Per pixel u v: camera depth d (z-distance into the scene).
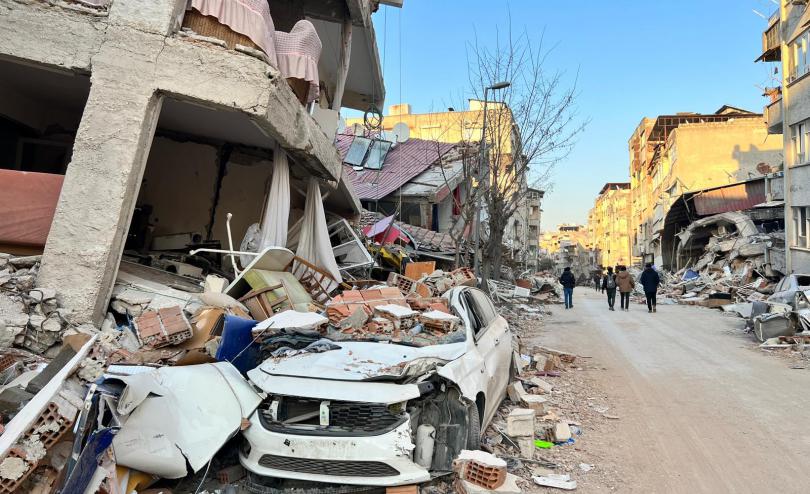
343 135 25.95
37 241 6.27
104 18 6.55
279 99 7.40
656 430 5.84
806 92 20.19
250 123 8.81
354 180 23.67
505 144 20.33
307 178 11.59
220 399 4.07
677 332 14.05
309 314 5.61
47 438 3.39
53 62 6.46
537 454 5.10
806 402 6.92
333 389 3.99
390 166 25.22
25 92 9.23
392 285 11.49
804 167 20.42
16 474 3.18
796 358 10.12
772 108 23.62
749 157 39.34
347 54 12.05
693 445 5.34
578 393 7.52
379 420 3.97
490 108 20.62
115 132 6.31
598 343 12.20
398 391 4.01
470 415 4.50
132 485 3.73
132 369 3.96
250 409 4.13
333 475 3.86
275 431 3.94
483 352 5.39
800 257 20.80
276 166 9.10
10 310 5.31
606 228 88.44
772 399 7.09
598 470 4.72
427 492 4.11
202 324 5.62
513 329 14.38
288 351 4.70
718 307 21.50
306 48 8.67
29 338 5.27
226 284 7.66
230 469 4.22
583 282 74.69
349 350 4.68
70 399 3.72
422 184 22.84
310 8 11.95
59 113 10.16
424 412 4.35
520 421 5.14
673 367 9.36
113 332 5.72
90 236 6.02
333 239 14.61
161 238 10.88
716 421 6.12
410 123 38.75
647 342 12.32
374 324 5.79
